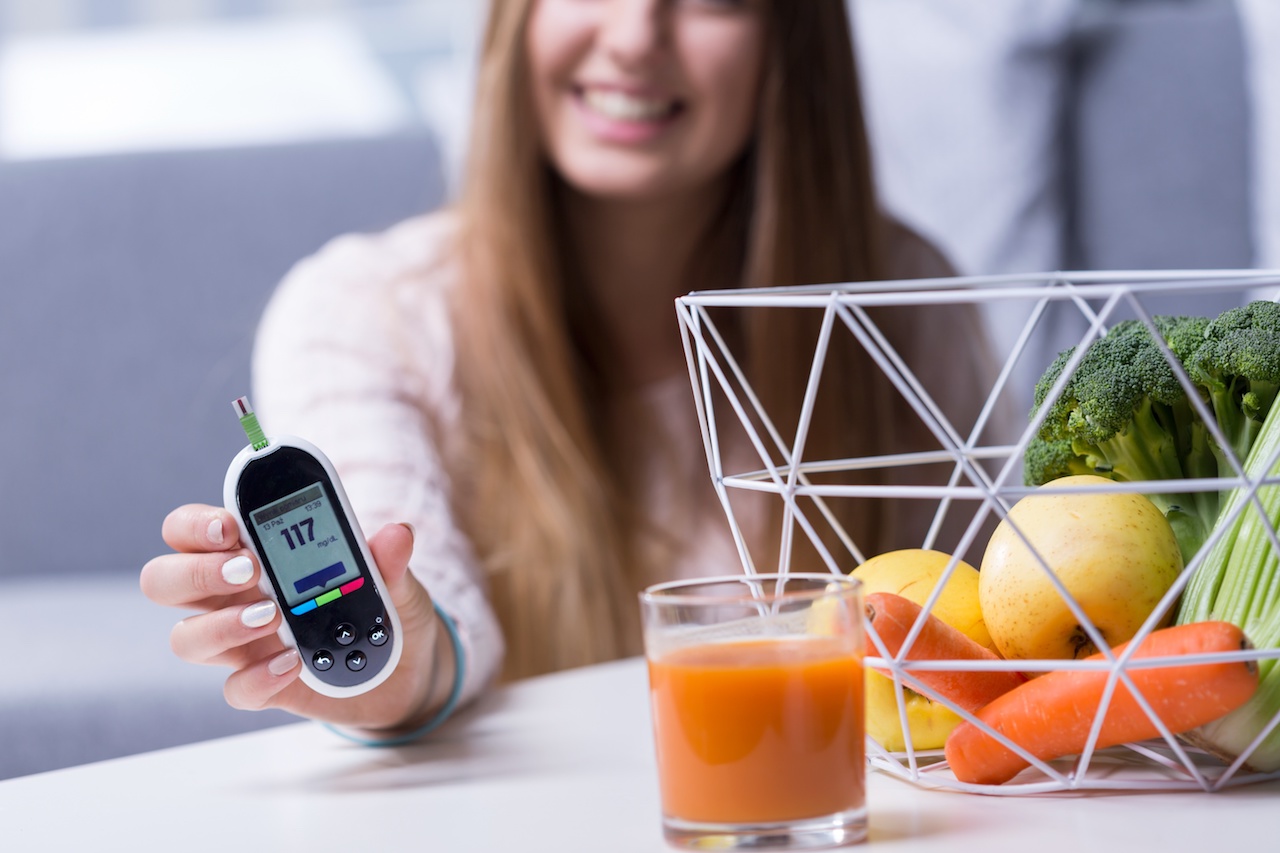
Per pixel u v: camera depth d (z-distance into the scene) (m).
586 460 1.86
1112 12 2.71
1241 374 0.88
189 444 2.48
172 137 3.48
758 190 1.91
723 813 0.82
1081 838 0.82
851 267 1.93
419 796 0.92
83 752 1.70
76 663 1.77
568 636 1.81
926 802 0.88
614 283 2.03
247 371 2.50
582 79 1.81
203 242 2.55
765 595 0.86
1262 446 0.88
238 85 3.48
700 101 1.82
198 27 3.49
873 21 2.61
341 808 0.91
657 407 2.02
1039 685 0.86
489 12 1.93
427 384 1.91
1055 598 0.88
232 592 0.94
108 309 2.52
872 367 1.89
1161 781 0.88
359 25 3.47
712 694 0.81
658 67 1.78
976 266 2.55
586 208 1.98
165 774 0.98
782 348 1.85
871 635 0.87
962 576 0.93
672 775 0.83
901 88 2.59
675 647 0.82
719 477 0.91
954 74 2.56
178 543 0.95
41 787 0.96
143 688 1.71
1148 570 0.88
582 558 1.81
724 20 1.80
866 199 1.96
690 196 1.97
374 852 0.85
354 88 3.48
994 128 2.54
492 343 1.87
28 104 3.48
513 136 1.87
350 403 1.75
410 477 1.61
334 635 0.95
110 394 2.50
